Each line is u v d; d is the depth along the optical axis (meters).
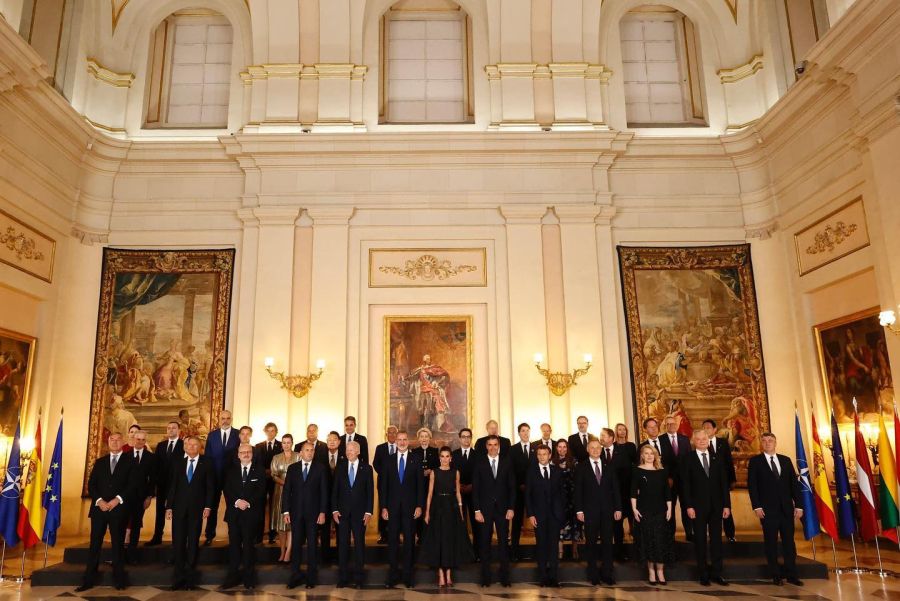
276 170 10.66
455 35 11.76
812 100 9.34
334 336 10.07
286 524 7.21
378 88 11.36
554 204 10.63
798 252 10.04
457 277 10.51
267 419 9.78
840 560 7.72
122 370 10.13
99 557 7.14
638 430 10.02
